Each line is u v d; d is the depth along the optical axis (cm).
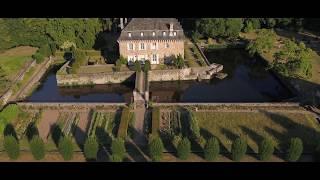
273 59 9888
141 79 8725
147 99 7794
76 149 6225
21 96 8350
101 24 11912
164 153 6025
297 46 9806
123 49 9469
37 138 5825
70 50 10712
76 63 9262
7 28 10669
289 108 7375
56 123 7044
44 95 8719
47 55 10444
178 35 9412
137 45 9425
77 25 10819
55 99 8512
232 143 5844
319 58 9844
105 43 11269
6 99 8062
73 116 7281
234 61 10506
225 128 6750
